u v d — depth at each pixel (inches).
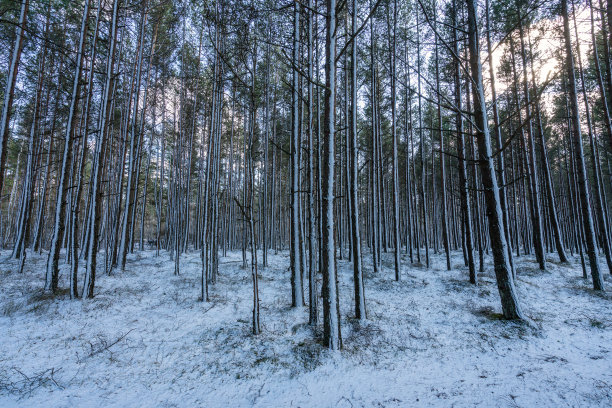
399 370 173.2
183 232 733.3
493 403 134.7
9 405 134.6
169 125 724.0
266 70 508.7
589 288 366.6
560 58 456.4
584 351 191.9
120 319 253.6
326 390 153.0
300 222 298.8
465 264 530.0
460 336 221.6
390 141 770.8
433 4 471.2
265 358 183.3
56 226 316.5
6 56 454.3
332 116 197.0
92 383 156.8
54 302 280.2
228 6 319.9
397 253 423.2
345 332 225.0
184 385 157.6
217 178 415.2
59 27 477.1
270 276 457.4
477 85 256.7
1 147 328.5
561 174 882.8
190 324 244.4
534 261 566.6
